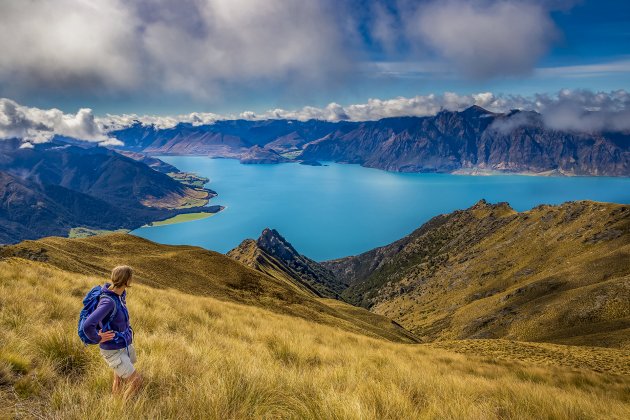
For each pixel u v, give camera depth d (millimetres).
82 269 44562
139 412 4617
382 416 5582
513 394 8867
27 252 42594
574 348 43594
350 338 25172
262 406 5406
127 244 72188
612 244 196375
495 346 41031
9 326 8383
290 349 11867
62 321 9898
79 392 5199
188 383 5809
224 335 14008
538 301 159750
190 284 59781
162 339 9266
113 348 5406
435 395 7496
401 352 23203
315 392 6199
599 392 16828
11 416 4645
